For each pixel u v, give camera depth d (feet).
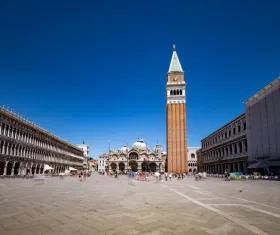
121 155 510.58
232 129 278.87
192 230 32.48
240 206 51.42
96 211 45.21
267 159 193.98
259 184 125.90
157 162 507.71
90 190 91.09
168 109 389.80
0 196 67.82
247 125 231.71
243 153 244.22
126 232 31.48
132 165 515.91
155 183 145.89
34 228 33.30
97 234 30.58
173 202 57.36
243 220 38.09
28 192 79.87
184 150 369.50
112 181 170.30
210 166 369.91
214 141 352.08
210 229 32.94
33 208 48.39
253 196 70.28
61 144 363.15
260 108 209.05
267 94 198.59
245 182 145.38
